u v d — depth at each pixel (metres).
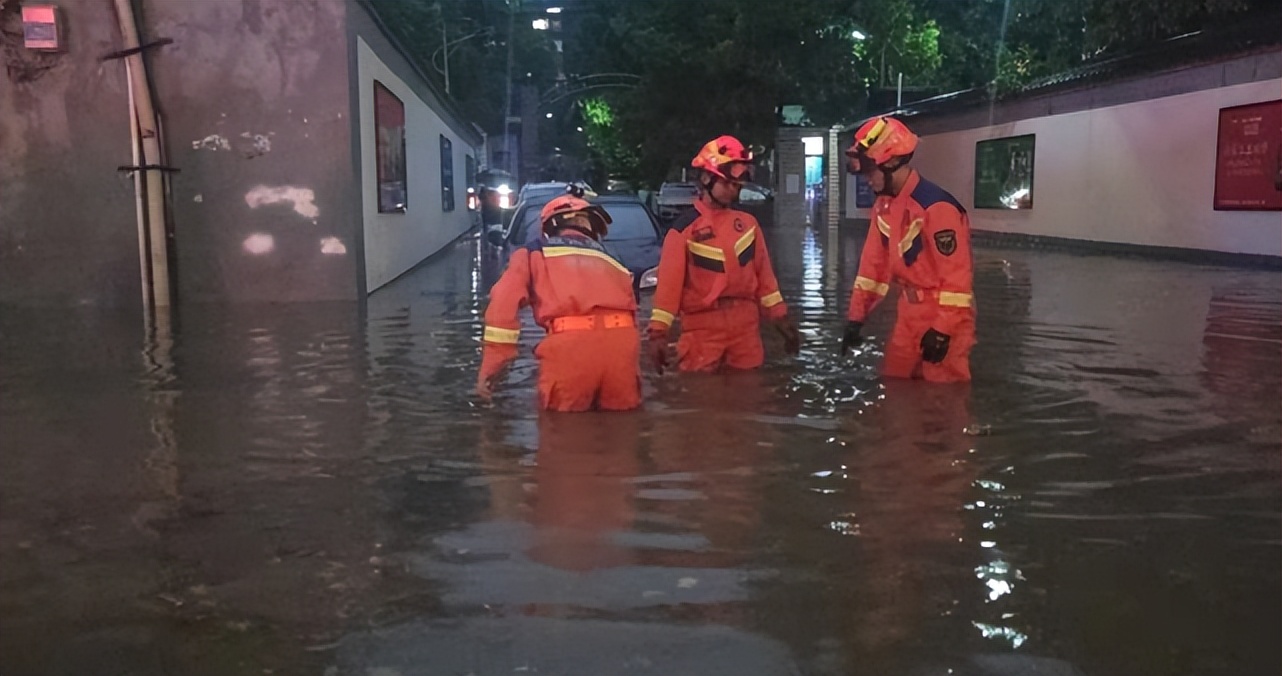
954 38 34.78
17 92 11.63
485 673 3.06
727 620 3.38
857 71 35.50
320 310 11.38
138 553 3.99
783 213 36.59
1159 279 14.30
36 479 4.90
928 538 4.09
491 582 3.69
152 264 11.79
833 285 14.03
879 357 7.86
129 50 11.44
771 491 4.65
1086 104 21.44
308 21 11.98
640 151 41.97
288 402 6.48
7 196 11.73
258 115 12.04
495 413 6.12
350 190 12.27
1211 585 3.65
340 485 4.79
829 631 3.31
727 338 7.21
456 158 27.39
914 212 6.70
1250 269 15.89
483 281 15.17
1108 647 3.21
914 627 3.34
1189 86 18.23
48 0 11.53
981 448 5.31
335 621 3.40
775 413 6.04
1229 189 17.31
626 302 6.18
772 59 34.09
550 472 4.95
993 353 8.05
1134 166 19.89
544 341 6.13
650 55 35.75
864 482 4.77
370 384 7.04
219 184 12.06
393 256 15.42
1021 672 3.05
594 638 3.27
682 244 6.97
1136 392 6.58
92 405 6.43
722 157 6.95
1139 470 4.94
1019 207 24.45
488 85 64.81
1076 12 23.61
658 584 3.66
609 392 6.14
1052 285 13.57
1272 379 6.98
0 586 3.70
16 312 11.40
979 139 26.33
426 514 4.39
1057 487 4.70
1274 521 4.27
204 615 3.46
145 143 11.64
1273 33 16.14
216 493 4.69
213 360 8.04
